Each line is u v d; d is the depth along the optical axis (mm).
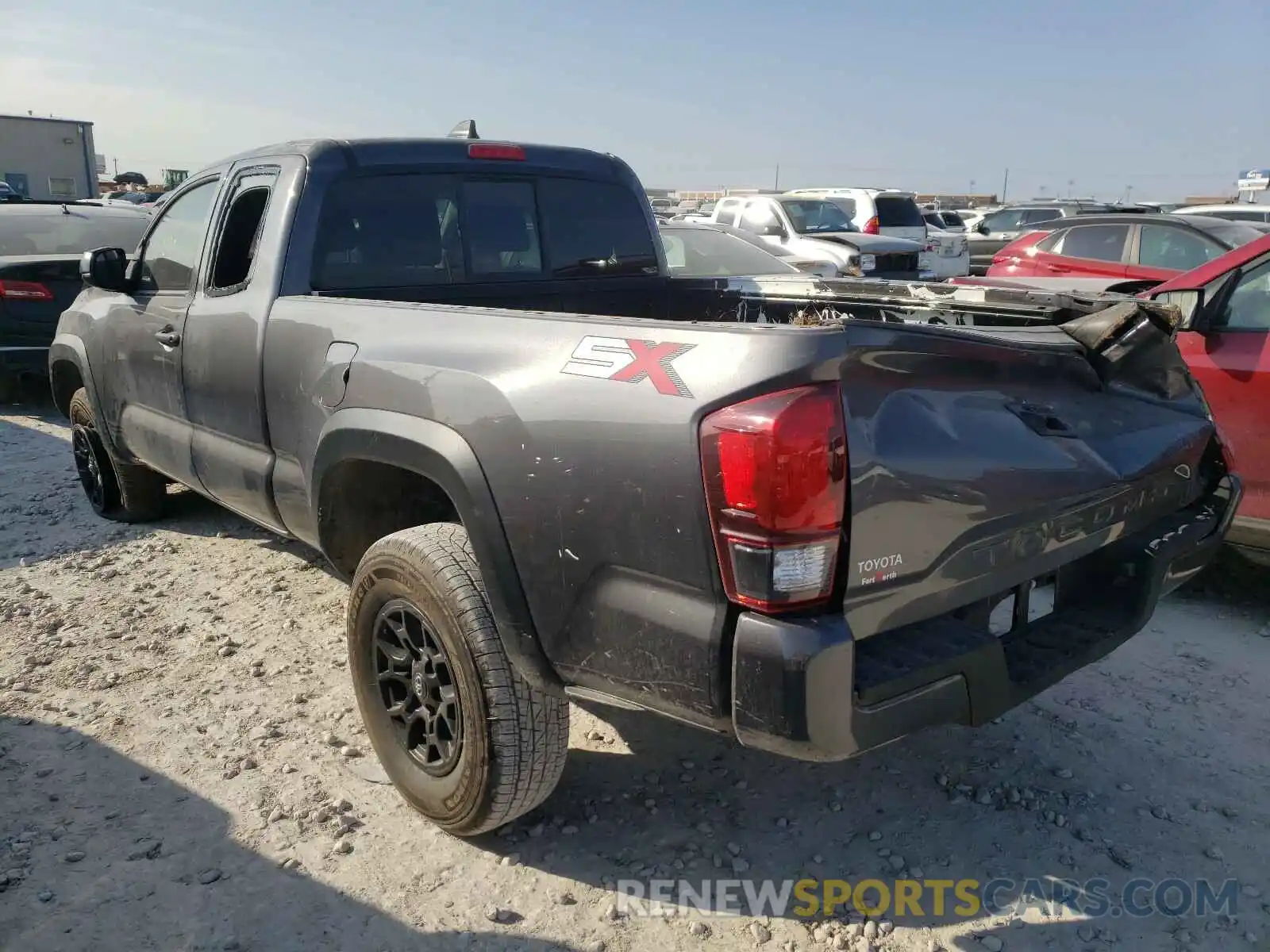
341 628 4422
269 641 4297
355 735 3566
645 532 2285
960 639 2354
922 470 2238
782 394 2088
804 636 2080
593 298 4641
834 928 2648
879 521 2168
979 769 3377
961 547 2354
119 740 3512
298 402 3439
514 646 2615
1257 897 2770
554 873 2857
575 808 3156
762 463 2059
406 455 2859
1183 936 2629
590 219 4625
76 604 4664
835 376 2119
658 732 3598
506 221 4324
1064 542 2654
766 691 2102
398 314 3049
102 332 5062
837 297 4172
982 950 2582
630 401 2311
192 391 4188
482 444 2609
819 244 12812
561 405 2447
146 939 2600
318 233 3764
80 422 5699
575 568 2445
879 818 3121
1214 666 4082
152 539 5551
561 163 4520
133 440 4977
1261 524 4383
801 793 3250
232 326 3828
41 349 8633
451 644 2730
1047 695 3855
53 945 2568
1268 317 4410
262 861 2900
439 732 2951
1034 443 2543
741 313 4625
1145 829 3061
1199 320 4543
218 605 4660
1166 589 2963
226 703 3777
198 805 3150
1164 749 3488
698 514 2182
